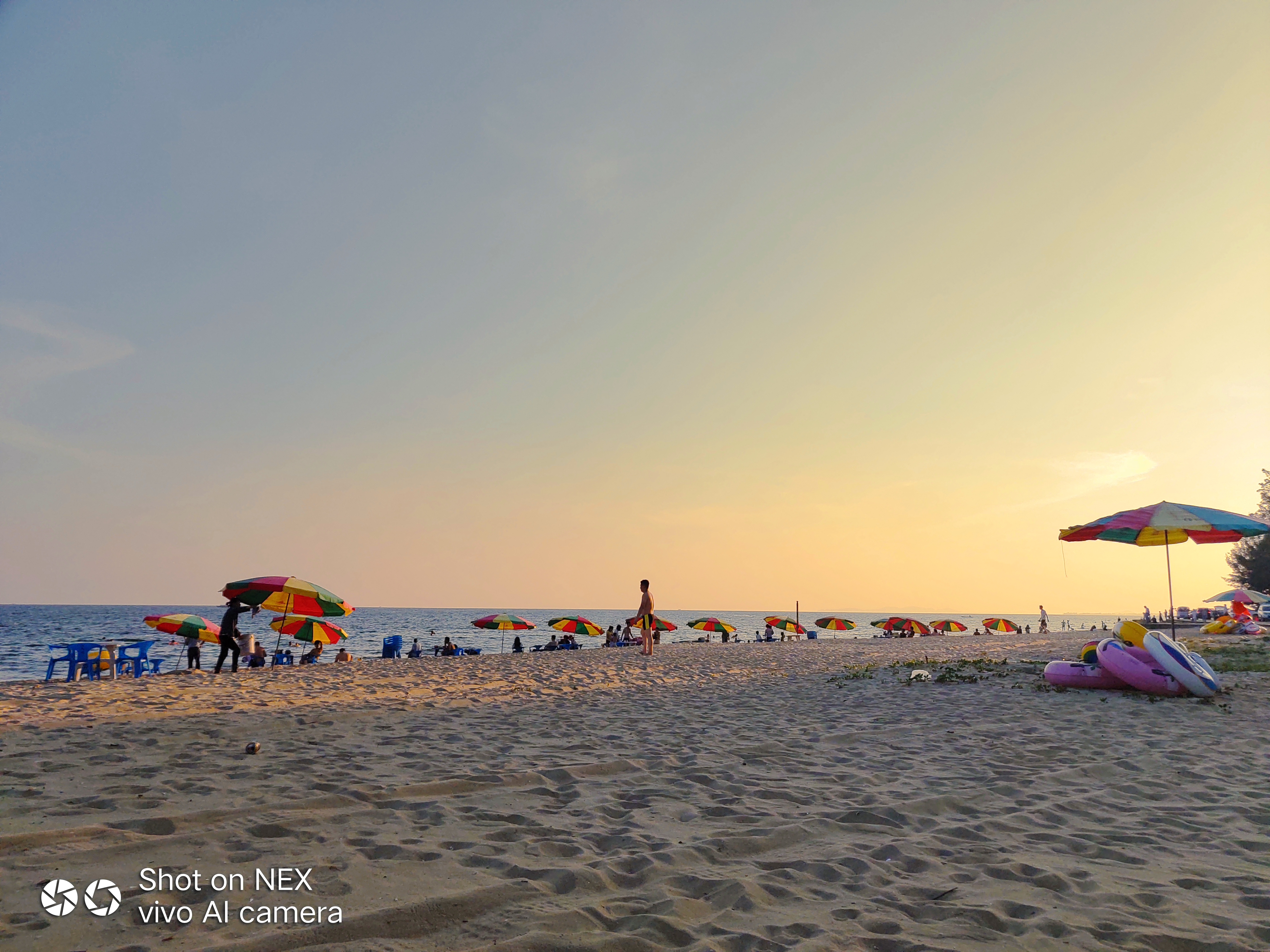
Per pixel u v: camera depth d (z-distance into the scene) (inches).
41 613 6476.4
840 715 359.3
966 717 343.0
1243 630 1025.5
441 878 128.3
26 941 99.8
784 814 179.8
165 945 100.0
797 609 1983.3
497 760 235.0
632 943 105.2
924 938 109.8
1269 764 241.3
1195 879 137.0
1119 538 500.7
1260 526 417.7
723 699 428.5
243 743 249.6
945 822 175.3
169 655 1098.7
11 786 182.2
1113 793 206.1
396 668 617.6
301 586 608.1
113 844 139.1
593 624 1154.0
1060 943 108.9
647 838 156.6
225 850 139.3
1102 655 418.0
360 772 211.2
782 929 111.7
